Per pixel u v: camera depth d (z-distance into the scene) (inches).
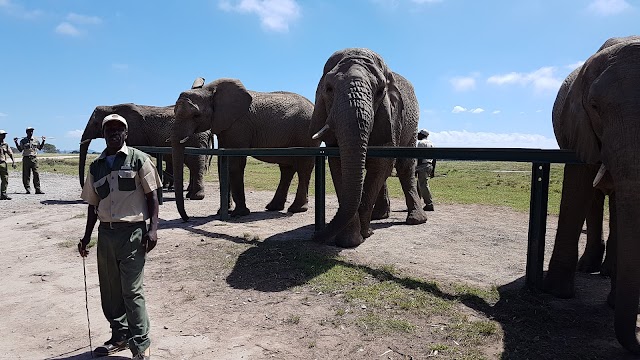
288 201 522.6
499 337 153.6
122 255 142.9
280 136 454.0
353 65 258.2
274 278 215.9
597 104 147.3
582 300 192.2
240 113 426.3
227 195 382.0
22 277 236.5
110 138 144.8
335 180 279.1
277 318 173.0
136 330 142.3
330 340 153.7
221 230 330.6
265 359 143.4
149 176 145.9
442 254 270.8
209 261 247.9
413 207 372.8
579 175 186.9
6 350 156.6
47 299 203.8
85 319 181.8
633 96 137.1
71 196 586.9
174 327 169.5
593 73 158.4
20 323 179.5
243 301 191.5
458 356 140.9
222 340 157.6
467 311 176.1
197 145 540.1
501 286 209.6
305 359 142.5
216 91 426.9
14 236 335.3
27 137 609.0
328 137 274.5
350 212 231.8
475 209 459.2
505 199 544.1
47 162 1472.7
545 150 185.8
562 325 164.1
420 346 147.9
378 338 153.6
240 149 354.9
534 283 200.5
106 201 142.3
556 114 224.1
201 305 189.8
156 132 606.5
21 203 516.4
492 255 270.2
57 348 157.8
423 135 444.1
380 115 273.1
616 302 136.5
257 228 340.5
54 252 282.7
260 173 1069.1
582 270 242.1
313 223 366.6
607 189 176.1
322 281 208.2
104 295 151.8
